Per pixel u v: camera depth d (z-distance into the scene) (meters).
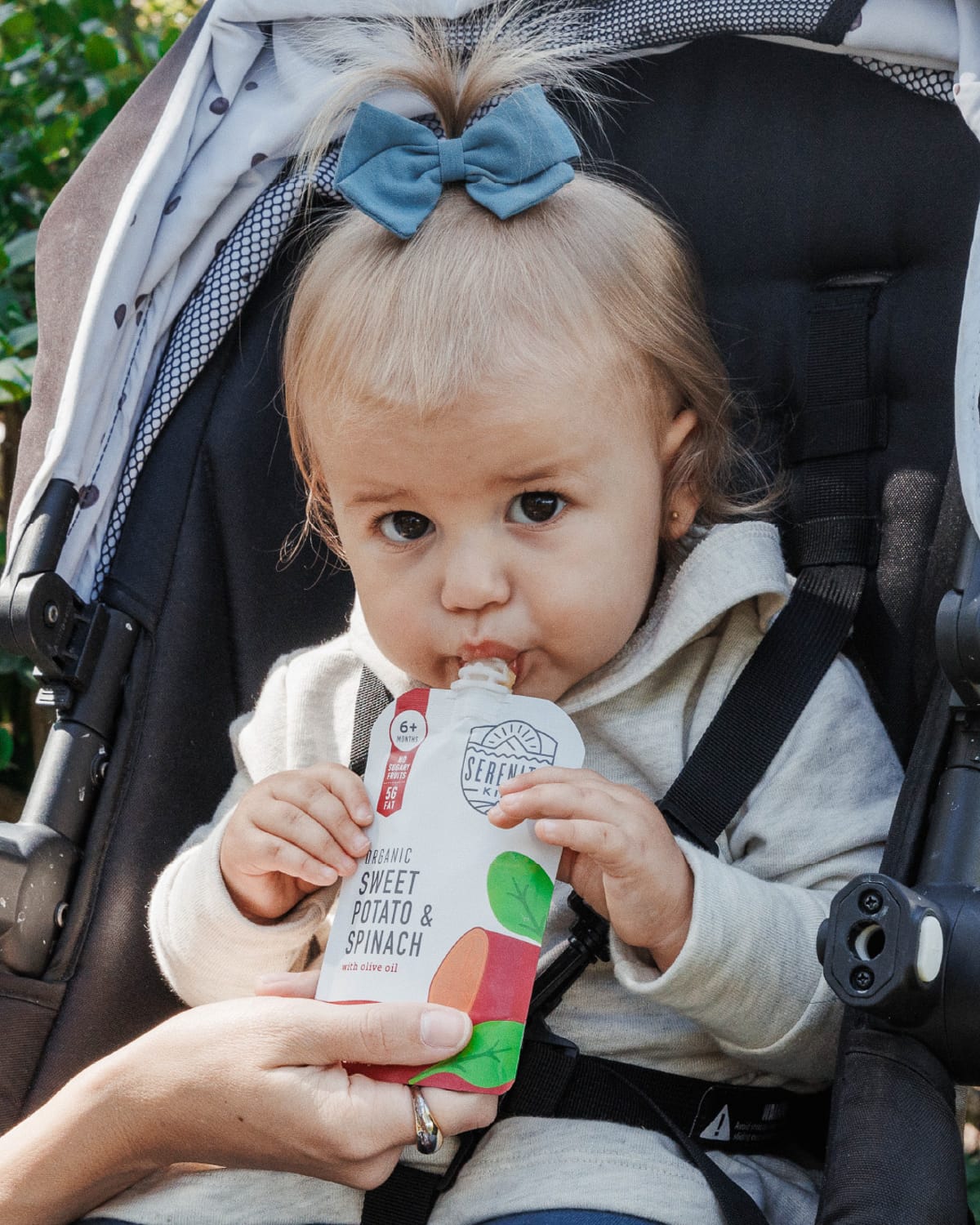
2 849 1.30
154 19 3.71
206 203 1.50
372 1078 1.09
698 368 1.37
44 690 1.42
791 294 1.49
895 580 1.40
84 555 1.48
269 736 1.50
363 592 1.25
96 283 1.43
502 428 1.18
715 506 1.43
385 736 1.18
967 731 1.09
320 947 1.47
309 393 1.28
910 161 1.42
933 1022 0.93
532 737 1.15
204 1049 1.10
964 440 1.10
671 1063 1.29
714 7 1.42
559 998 1.27
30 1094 1.33
